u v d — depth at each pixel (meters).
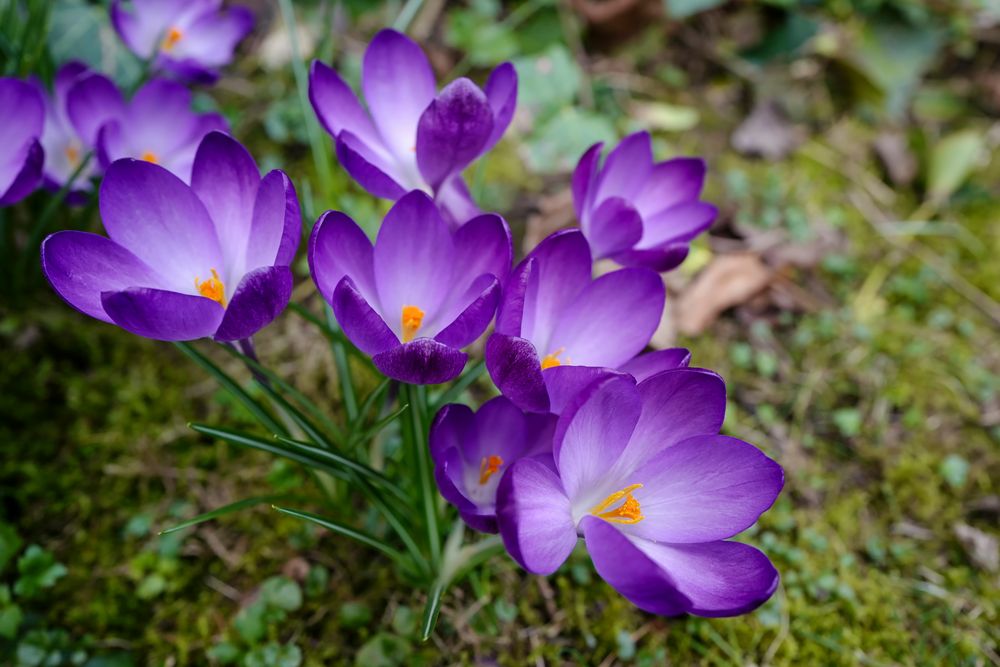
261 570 0.45
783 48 0.73
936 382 0.54
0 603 0.43
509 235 0.34
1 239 0.48
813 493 0.49
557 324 0.36
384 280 0.36
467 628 0.43
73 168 0.46
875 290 0.59
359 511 0.46
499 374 0.33
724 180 0.65
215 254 0.36
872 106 0.72
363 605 0.44
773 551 0.47
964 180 0.67
